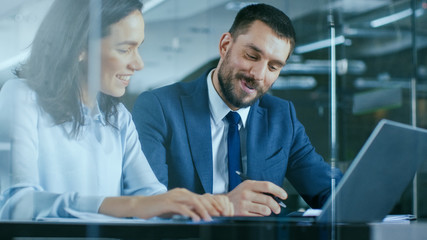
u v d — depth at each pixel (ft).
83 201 3.70
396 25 13.91
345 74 14.07
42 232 2.95
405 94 14.06
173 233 3.01
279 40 5.69
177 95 5.71
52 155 4.67
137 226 3.00
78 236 2.97
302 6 11.52
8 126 4.52
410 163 3.67
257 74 5.67
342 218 3.31
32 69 4.78
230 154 5.64
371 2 13.34
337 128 13.58
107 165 4.91
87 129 4.88
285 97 11.62
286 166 5.98
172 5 7.39
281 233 3.15
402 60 14.01
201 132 5.62
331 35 12.25
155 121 5.55
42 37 4.83
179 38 7.40
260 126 5.86
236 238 3.07
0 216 3.84
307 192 6.02
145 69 7.18
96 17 4.93
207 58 7.41
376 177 3.47
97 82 4.97
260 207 4.55
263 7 5.74
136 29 5.16
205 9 7.32
